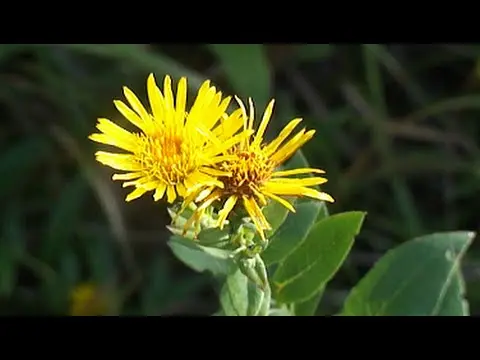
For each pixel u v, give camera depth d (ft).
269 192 0.92
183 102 0.92
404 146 1.51
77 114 1.48
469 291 1.38
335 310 1.37
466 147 1.48
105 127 0.92
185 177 0.91
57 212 1.43
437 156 1.48
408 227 1.43
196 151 0.91
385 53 1.52
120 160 0.92
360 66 1.53
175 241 0.96
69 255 1.42
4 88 1.49
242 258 0.92
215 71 1.50
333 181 1.46
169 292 1.42
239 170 0.91
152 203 1.45
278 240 0.99
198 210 0.90
